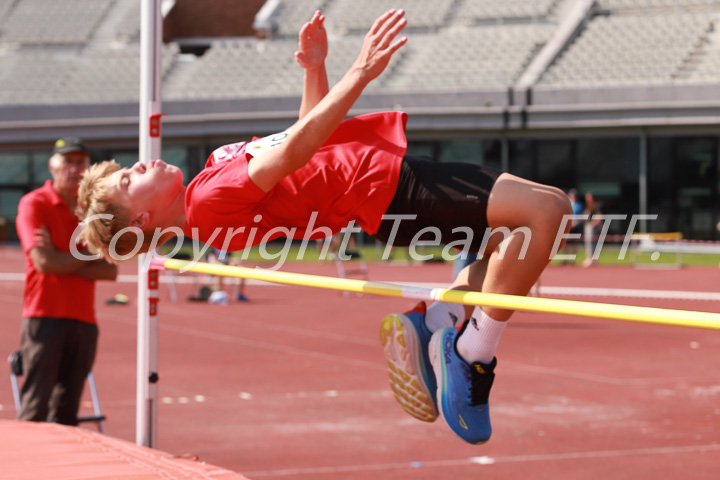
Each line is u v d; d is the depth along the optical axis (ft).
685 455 36.17
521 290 17.30
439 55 194.39
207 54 208.74
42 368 32.89
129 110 191.72
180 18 239.91
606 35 188.44
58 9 236.22
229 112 185.98
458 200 17.48
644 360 60.75
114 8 235.81
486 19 204.95
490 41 195.52
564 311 15.39
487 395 19.08
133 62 211.41
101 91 202.39
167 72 205.98
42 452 24.03
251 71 201.67
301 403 47.06
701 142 168.96
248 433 40.52
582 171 175.83
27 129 196.44
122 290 116.37
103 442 25.49
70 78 208.64
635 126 169.68
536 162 177.88
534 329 76.84
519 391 49.88
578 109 170.30
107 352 64.95
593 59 182.60
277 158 16.97
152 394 30.81
